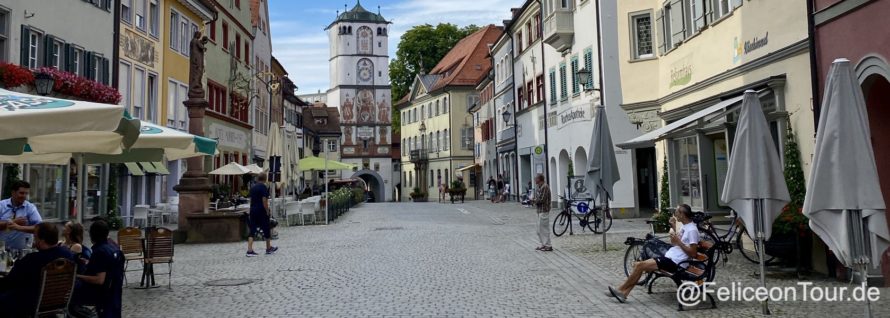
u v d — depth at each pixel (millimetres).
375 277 11883
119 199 25734
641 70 24031
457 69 71062
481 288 10586
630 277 9250
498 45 49250
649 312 8586
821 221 6898
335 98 95812
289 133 27047
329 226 25031
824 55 10836
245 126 41094
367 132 94125
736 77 14219
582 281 11188
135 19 26266
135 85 26281
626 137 25984
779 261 12188
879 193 6656
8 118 6691
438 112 73500
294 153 27047
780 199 8203
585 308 8906
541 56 36750
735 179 8297
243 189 38125
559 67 32938
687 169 16844
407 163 84438
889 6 9094
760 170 8188
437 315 8555
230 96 38031
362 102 94250
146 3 27172
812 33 11109
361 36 94625
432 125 75375
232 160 38188
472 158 69875
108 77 24000
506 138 47594
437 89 71625
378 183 94062
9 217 10625
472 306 9117
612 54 26344
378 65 95062
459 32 78875
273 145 23719
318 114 84688
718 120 14883
